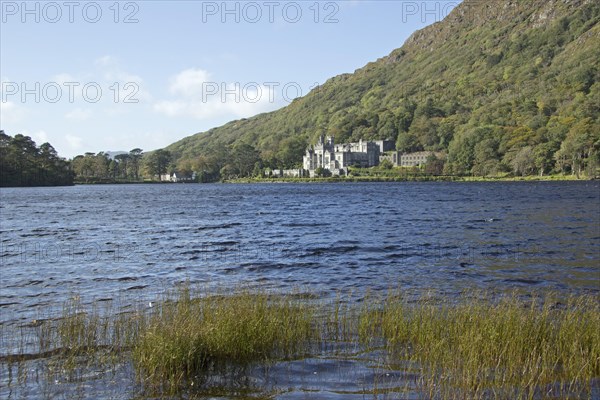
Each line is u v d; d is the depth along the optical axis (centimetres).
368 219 5691
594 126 19138
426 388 1084
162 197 12138
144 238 4138
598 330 1302
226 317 1349
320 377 1159
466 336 1257
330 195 12125
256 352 1279
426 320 1434
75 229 4938
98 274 2583
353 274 2534
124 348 1327
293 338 1360
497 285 2236
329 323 1533
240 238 4062
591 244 3475
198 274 2578
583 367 1132
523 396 1037
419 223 5125
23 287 2280
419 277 2436
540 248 3312
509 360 1164
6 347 1372
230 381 1138
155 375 1128
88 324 1474
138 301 1967
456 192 12300
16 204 9306
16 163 19100
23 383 1127
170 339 1200
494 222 5128
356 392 1081
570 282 2295
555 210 6544
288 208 7856
